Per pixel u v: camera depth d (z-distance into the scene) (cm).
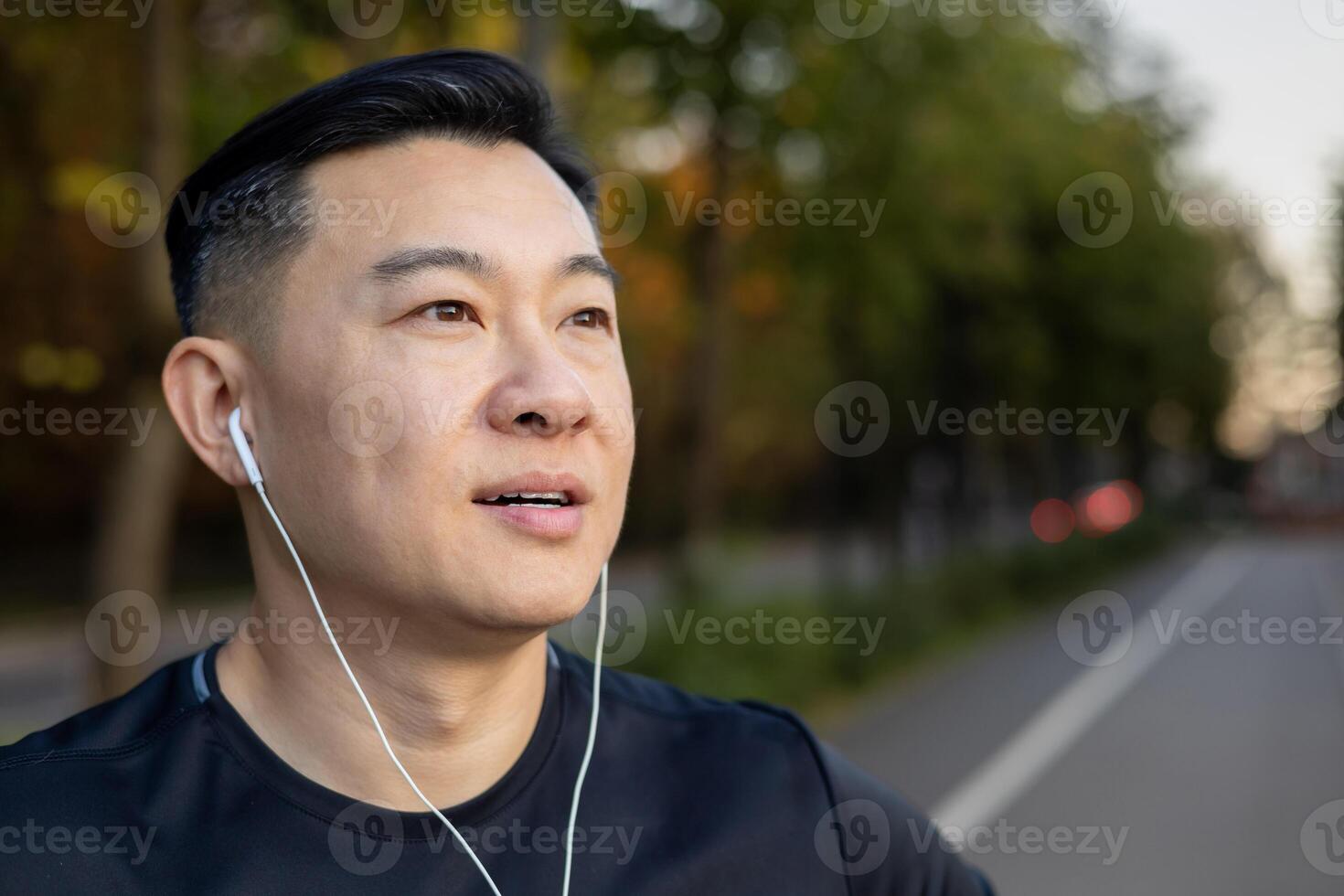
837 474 1446
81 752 110
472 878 110
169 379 118
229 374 115
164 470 422
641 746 127
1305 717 820
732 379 1488
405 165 111
